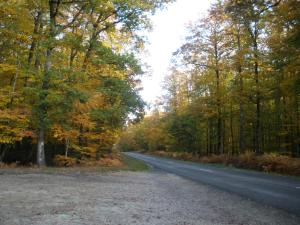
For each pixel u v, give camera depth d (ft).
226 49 114.93
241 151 112.47
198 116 146.30
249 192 46.68
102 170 76.28
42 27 77.25
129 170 84.33
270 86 102.78
